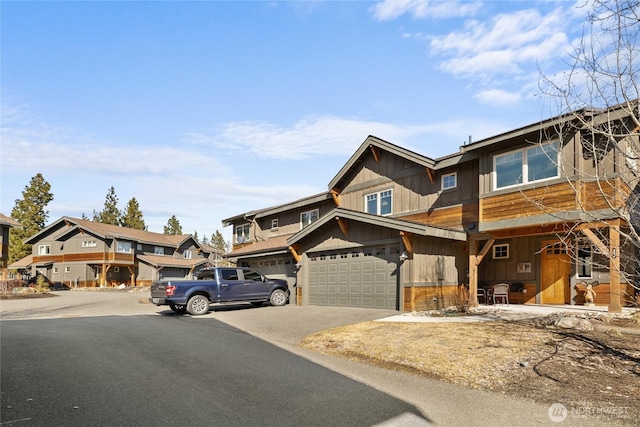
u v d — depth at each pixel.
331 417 5.02
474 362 7.34
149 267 47.12
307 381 6.53
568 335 8.51
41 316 16.17
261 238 26.77
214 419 4.88
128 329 11.63
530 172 13.03
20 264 48.81
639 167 8.20
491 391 6.10
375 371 7.30
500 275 16.27
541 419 5.00
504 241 16.28
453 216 15.91
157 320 13.88
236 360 7.87
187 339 10.02
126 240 46.19
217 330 11.49
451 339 8.77
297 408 5.30
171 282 15.48
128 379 6.48
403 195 18.03
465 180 15.67
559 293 14.51
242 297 16.97
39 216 54.00
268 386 6.20
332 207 21.91
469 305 13.21
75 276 45.03
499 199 13.71
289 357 8.26
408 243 14.01
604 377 6.34
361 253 16.30
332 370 7.29
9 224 33.50
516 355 7.47
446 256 15.43
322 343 9.55
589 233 11.16
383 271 15.32
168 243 52.19
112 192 67.25
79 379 6.47
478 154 14.62
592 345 7.79
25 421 4.79
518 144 13.38
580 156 11.57
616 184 9.62
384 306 15.14
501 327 9.62
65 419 4.85
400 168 18.27
